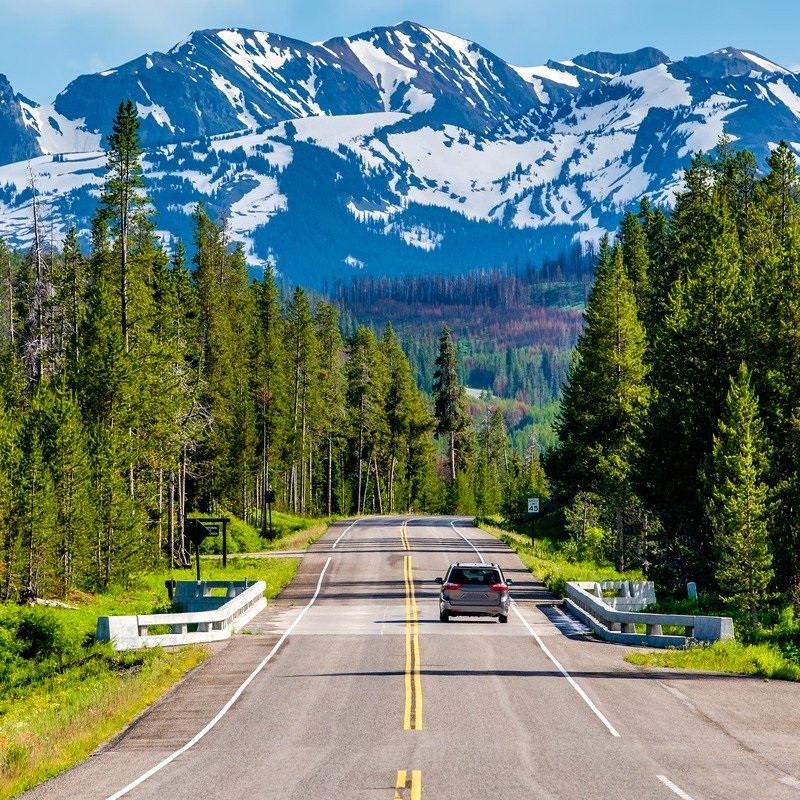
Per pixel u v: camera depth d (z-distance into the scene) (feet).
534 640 281.74
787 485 390.21
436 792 128.98
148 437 511.40
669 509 442.50
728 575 361.10
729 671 234.17
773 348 425.69
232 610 303.68
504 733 165.07
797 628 324.19
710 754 150.61
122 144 467.93
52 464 424.05
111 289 517.96
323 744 159.22
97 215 471.21
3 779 143.64
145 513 499.51
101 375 472.85
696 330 434.71
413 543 610.65
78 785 138.10
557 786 131.85
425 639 281.74
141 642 280.92
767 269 439.22
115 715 185.98
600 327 575.38
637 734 164.45
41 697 239.50
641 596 389.39
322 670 232.12
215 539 645.51
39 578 400.67
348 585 433.48
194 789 133.80
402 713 181.88
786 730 169.48
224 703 196.44
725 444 392.68
